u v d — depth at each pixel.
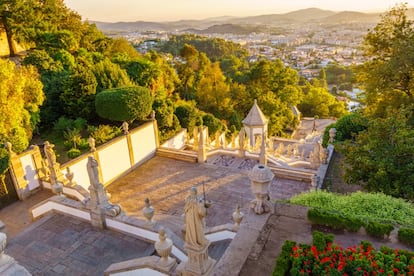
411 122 18.12
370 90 20.70
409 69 18.55
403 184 10.78
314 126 43.78
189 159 20.38
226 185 16.78
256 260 6.82
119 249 10.29
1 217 13.61
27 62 24.41
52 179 14.88
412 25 19.98
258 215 8.28
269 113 39.81
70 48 29.59
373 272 6.02
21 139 16.78
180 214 14.20
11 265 3.84
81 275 9.23
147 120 22.09
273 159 20.92
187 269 6.82
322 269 6.19
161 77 31.17
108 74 23.61
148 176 18.50
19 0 29.02
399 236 7.23
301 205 8.52
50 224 11.74
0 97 16.27
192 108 27.94
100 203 11.29
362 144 12.34
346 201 9.29
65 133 19.95
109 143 17.62
